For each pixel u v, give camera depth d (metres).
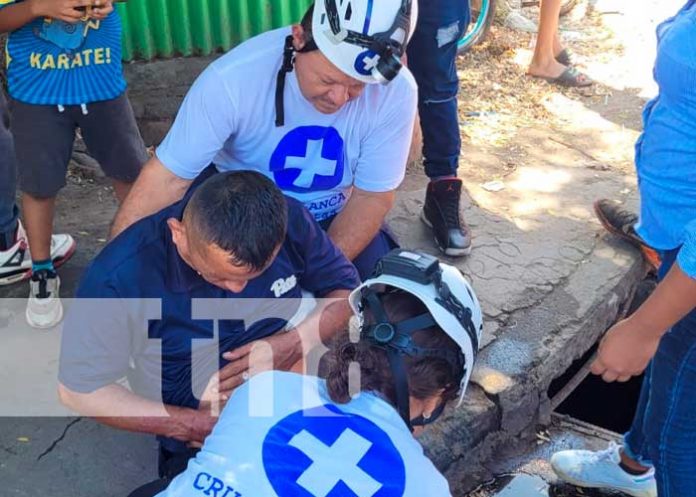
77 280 3.63
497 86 5.54
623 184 4.46
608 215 3.97
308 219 2.41
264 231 1.96
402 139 2.73
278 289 2.35
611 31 6.42
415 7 2.37
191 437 2.33
